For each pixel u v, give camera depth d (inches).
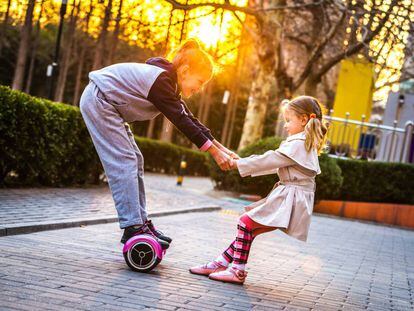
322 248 294.0
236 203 499.5
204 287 161.3
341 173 542.6
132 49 1095.6
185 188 589.6
